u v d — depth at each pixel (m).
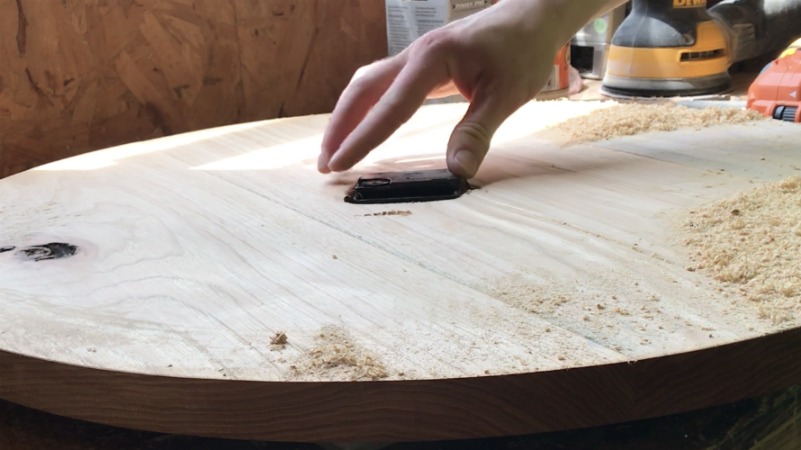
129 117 0.74
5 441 0.39
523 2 0.55
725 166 0.53
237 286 0.39
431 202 0.49
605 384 0.30
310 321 0.35
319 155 0.58
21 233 0.46
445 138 0.63
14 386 0.34
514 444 0.37
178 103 0.77
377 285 0.38
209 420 0.31
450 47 0.54
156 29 0.74
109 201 0.51
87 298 0.38
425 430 0.30
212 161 0.60
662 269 0.38
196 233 0.46
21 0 0.66
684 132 0.61
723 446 0.37
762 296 0.35
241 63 0.81
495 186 0.52
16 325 0.35
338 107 0.56
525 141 0.61
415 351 0.32
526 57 0.54
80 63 0.70
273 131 0.67
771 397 0.40
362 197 0.50
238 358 0.32
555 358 0.31
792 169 0.52
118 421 0.32
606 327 0.33
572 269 0.39
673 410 0.31
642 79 0.82
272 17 0.82
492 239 0.43
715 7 0.88
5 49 0.66
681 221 0.44
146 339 0.34
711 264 0.38
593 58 0.95
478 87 0.54
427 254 0.41
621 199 0.48
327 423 0.31
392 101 0.53
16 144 0.68
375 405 0.30
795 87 0.63
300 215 0.48
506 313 0.35
